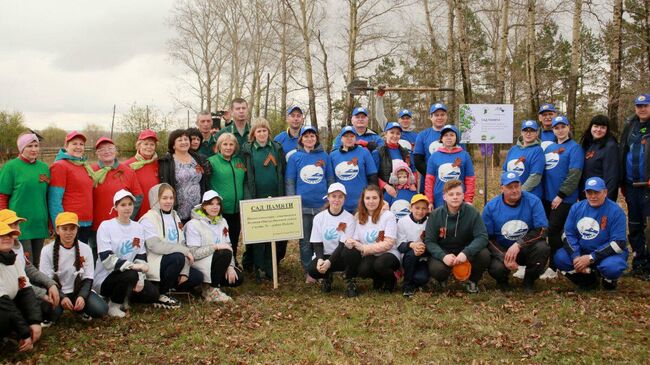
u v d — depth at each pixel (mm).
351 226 7266
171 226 6863
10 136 34250
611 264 6691
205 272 6840
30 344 5152
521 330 5570
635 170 7500
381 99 10008
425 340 5406
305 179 7812
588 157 7738
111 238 6379
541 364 4789
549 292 6945
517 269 7676
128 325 5988
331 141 29031
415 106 43562
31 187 6402
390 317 6133
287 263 9273
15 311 5074
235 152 7988
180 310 6520
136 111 30016
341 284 7797
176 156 7465
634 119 7699
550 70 36562
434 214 7012
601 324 5684
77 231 6492
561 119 7758
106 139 6863
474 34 40125
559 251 7215
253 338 5570
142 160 7305
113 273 6223
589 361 4809
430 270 6941
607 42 22406
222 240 7168
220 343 5422
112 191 6852
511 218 7137
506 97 34531
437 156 7852
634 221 7688
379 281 7312
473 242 6824
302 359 5035
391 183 8039
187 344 5426
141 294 6445
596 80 24578
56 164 6555
